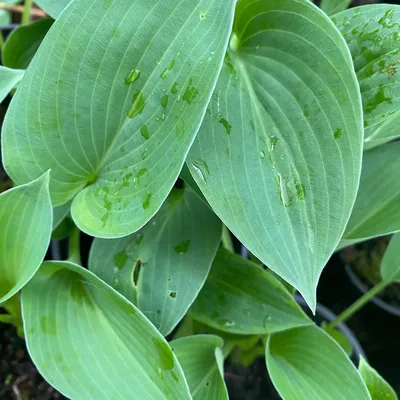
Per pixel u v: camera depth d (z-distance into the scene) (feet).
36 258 1.00
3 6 1.97
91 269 1.18
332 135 0.89
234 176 0.93
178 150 0.88
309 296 0.86
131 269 1.17
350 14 1.08
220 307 1.28
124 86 0.97
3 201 0.99
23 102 0.97
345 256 2.35
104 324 1.09
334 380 1.21
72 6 0.90
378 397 1.27
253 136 0.95
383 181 1.31
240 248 2.05
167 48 0.91
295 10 0.92
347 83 0.87
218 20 0.86
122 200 0.99
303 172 0.91
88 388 0.99
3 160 1.01
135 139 1.00
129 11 0.91
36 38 1.71
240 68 1.01
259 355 1.83
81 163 1.08
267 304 1.25
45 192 0.99
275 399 1.81
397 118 1.20
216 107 0.97
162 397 0.98
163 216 1.22
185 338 1.17
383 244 2.36
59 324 1.06
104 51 0.94
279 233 0.90
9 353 1.75
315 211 0.89
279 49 0.97
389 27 1.03
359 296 2.32
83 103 0.99
